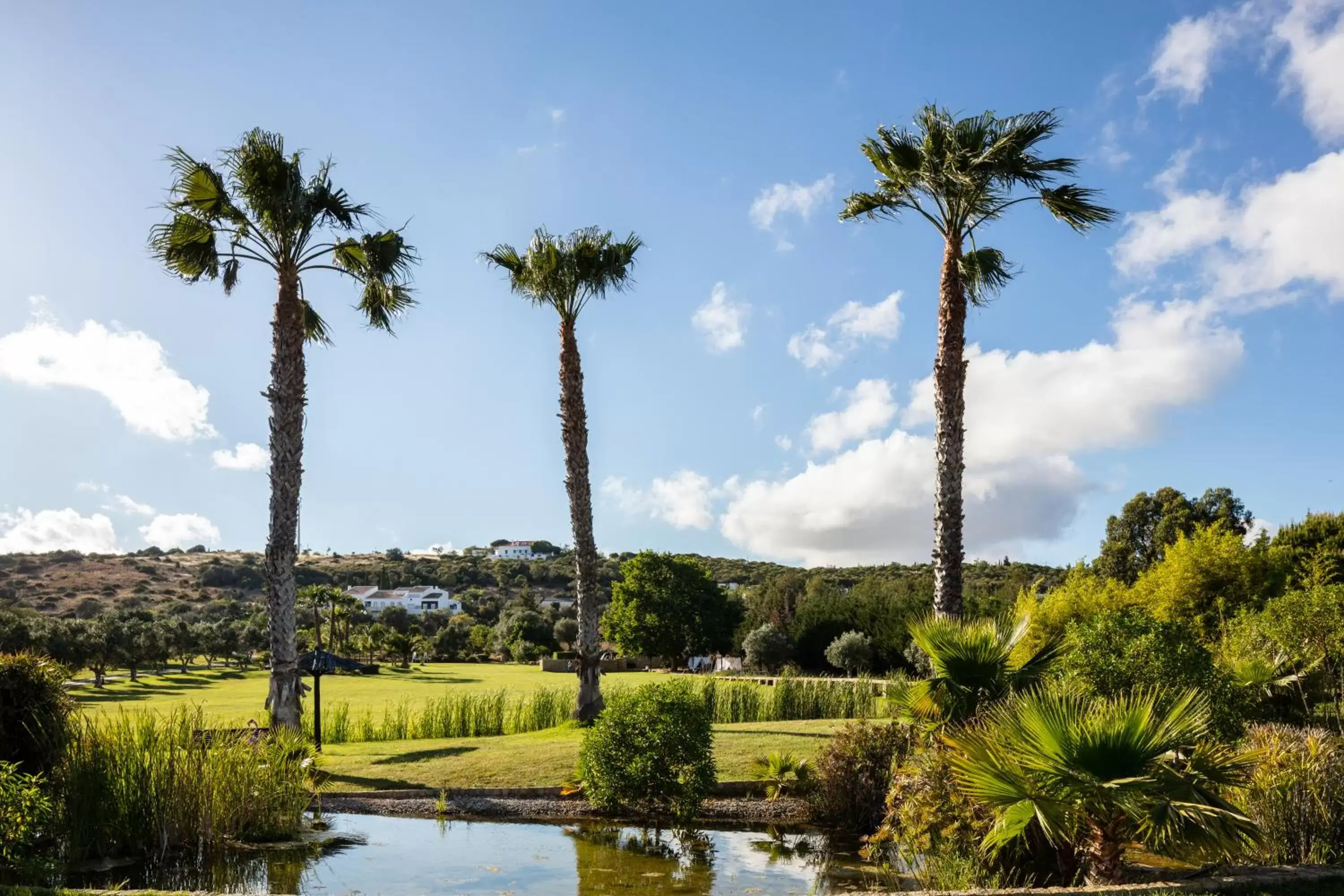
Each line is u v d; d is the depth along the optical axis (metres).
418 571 150.12
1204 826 6.22
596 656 19.27
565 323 20.20
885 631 40.19
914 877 8.56
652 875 8.91
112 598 107.06
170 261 15.92
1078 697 7.41
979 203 14.51
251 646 66.31
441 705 19.66
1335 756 8.38
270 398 15.59
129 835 9.17
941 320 14.27
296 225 15.75
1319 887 6.57
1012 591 36.06
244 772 10.23
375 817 11.54
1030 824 7.58
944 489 13.85
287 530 15.30
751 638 44.72
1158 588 24.14
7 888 6.35
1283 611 15.81
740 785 12.47
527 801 12.21
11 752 8.65
